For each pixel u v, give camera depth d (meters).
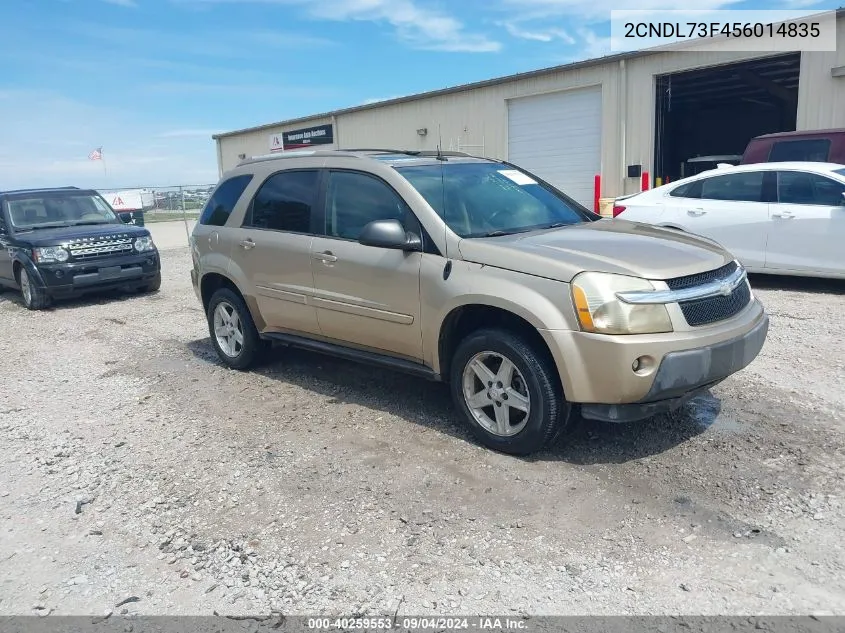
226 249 5.99
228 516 3.64
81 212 11.82
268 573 3.12
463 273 4.19
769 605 2.75
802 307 7.75
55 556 3.38
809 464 3.89
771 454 4.04
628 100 15.64
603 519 3.41
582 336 3.67
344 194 5.07
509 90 18.05
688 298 3.75
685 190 9.73
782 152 9.85
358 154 5.21
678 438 4.30
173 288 12.09
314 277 5.15
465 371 4.28
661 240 4.35
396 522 3.47
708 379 3.77
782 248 8.76
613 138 16.08
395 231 4.39
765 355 5.98
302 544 3.33
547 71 16.94
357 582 3.02
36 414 5.45
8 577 3.22
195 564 3.23
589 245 4.15
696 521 3.36
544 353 3.92
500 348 4.02
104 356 7.23
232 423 4.96
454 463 4.09
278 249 5.43
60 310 10.40
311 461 4.23
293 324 5.50
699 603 2.78
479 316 4.38
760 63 14.21
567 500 3.60
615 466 3.96
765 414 4.63
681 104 21.72
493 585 2.95
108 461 4.44
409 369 4.69
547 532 3.32
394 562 3.14
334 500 3.73
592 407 3.80
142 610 2.93
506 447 4.13
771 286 9.12
